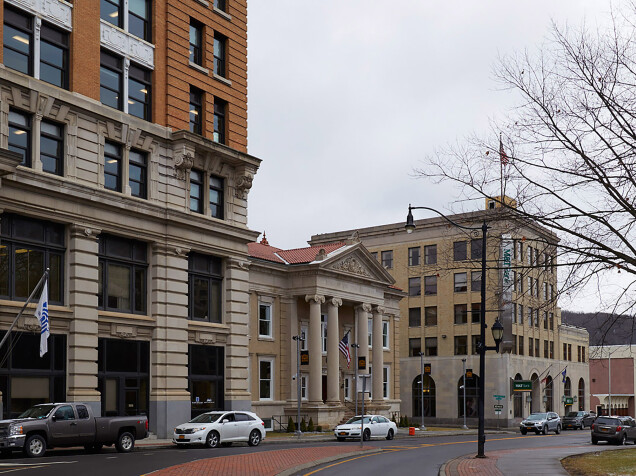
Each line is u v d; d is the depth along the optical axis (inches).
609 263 823.7
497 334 1283.2
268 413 2126.0
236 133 1854.1
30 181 1309.1
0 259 1280.8
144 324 1544.0
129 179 1549.0
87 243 1422.2
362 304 2470.5
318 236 3612.2
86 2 1473.9
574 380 3772.1
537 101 836.0
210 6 1806.1
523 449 1539.1
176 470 913.5
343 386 2418.8
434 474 987.3
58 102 1389.0
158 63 1641.2
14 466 925.8
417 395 3326.8
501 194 856.3
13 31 1341.0
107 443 1215.6
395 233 3420.3
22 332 1296.8
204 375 1717.5
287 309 2244.1
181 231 1640.0
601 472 946.1
